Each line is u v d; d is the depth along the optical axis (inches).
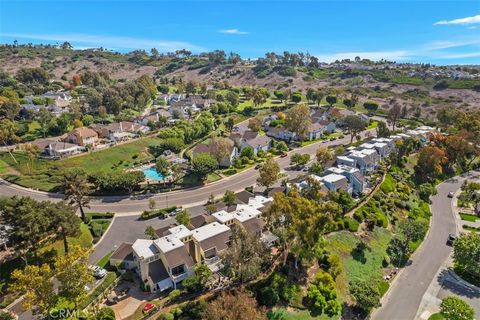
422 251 3043.8
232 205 3235.7
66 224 2372.0
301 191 3223.4
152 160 4771.2
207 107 7765.8
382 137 5551.2
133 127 5782.5
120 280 2338.8
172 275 2222.0
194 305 2054.6
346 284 2507.4
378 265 2768.2
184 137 5511.8
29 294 1774.1
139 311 2047.2
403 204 3668.8
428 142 5487.2
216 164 4160.9
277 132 6171.3
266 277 2362.2
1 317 1911.9
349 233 2977.4
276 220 2450.8
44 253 2508.6
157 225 3127.5
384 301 2426.2
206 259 2364.7
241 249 2182.6
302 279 2436.0
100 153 4662.9
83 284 1897.1
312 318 2170.3
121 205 3545.8
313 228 2295.8
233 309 1797.5
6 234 2338.8
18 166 4178.2
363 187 3796.8
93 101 6466.5
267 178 3592.5
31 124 5418.3
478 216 3656.5
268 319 2095.2
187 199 3695.9
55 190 3762.3
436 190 4215.1
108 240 2878.9
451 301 2130.9
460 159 4995.1
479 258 2581.2
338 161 4281.5
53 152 4507.9
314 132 6146.7
